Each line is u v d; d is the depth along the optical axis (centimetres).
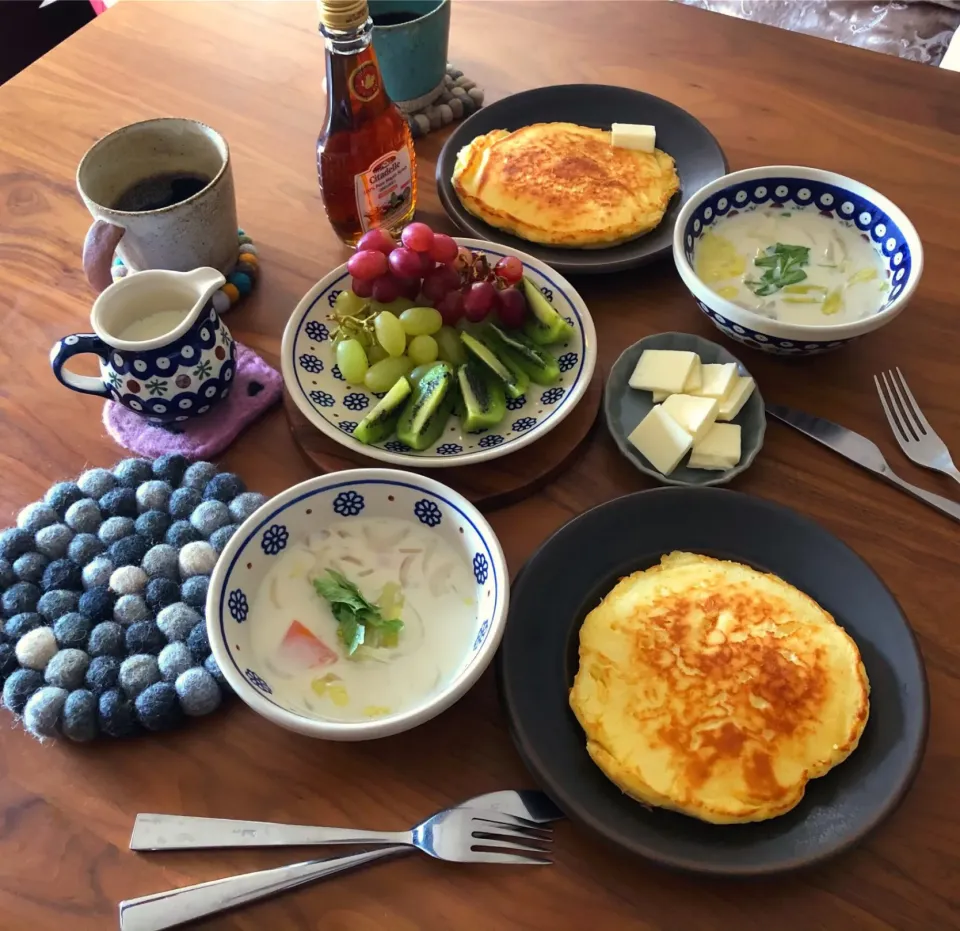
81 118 85
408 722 44
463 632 51
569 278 70
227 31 93
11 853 46
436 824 46
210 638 47
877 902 44
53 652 51
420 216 76
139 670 49
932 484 58
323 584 51
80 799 48
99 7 149
